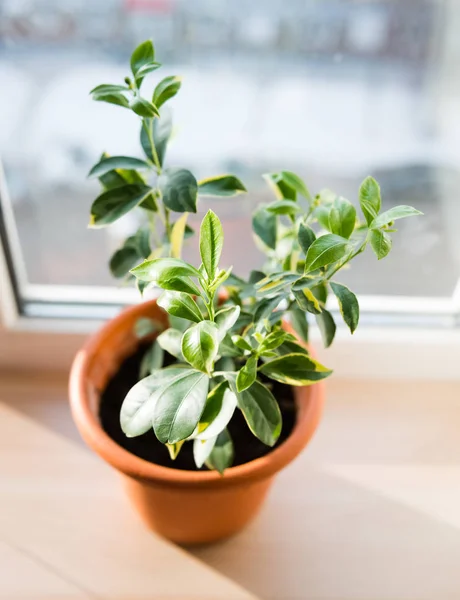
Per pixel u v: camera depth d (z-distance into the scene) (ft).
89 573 1.98
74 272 2.35
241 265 2.38
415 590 1.98
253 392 1.71
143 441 1.92
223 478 1.69
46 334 2.26
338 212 1.62
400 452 2.26
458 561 2.03
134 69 1.67
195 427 1.56
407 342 2.30
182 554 2.02
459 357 2.34
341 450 2.25
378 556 2.04
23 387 2.35
